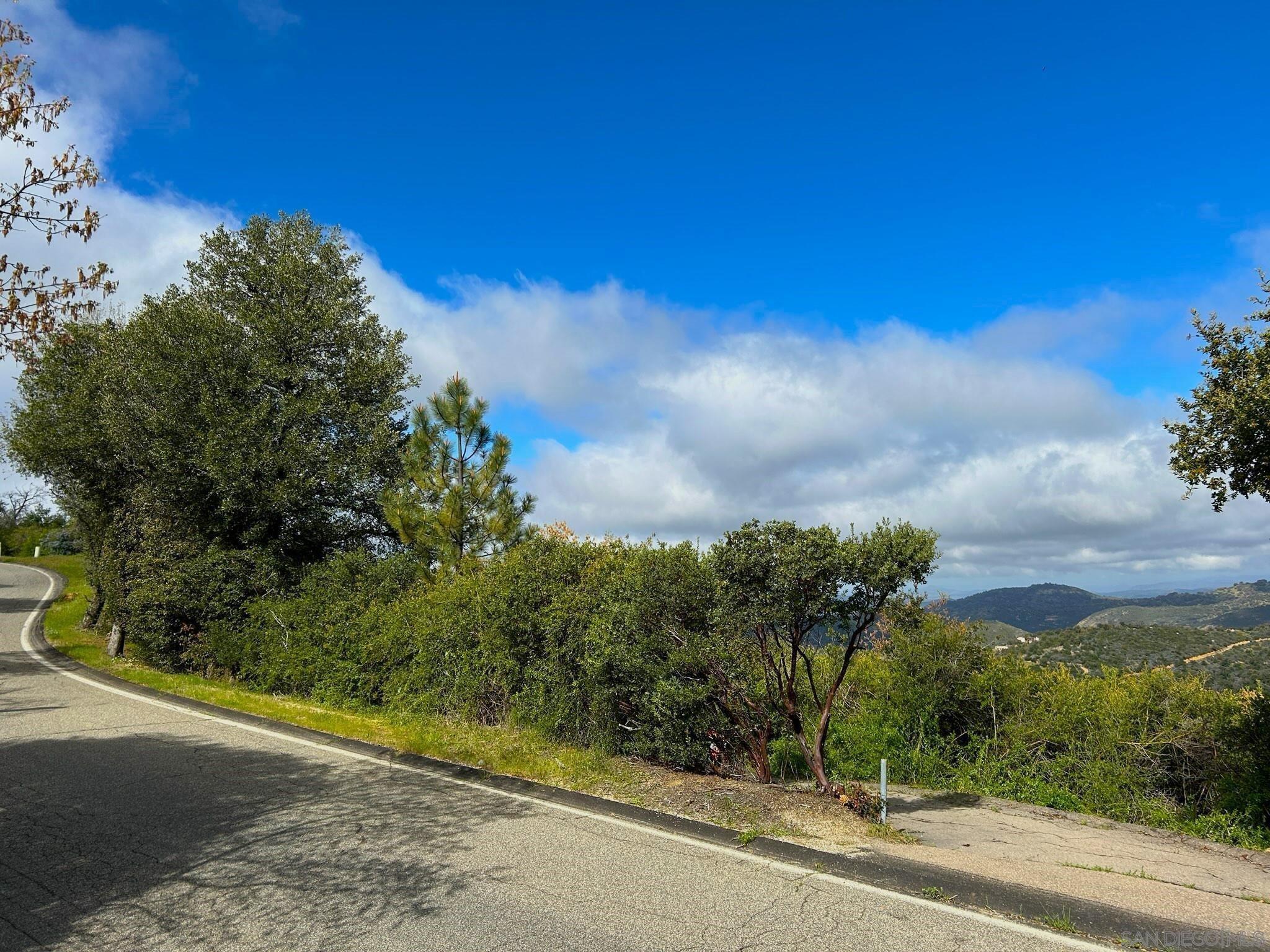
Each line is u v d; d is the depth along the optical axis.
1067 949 4.04
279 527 17.41
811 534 6.58
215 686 13.54
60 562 50.44
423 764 8.16
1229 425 6.92
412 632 11.56
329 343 18.53
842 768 8.84
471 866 5.21
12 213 6.20
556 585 9.70
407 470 15.11
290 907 4.54
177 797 6.82
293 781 7.44
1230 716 7.69
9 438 19.94
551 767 7.92
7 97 6.12
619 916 4.43
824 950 4.01
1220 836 6.98
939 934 4.21
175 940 4.11
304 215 19.39
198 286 18.22
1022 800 8.12
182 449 16.14
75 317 6.43
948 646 9.42
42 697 11.98
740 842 5.70
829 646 7.75
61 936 4.16
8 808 6.45
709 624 7.71
